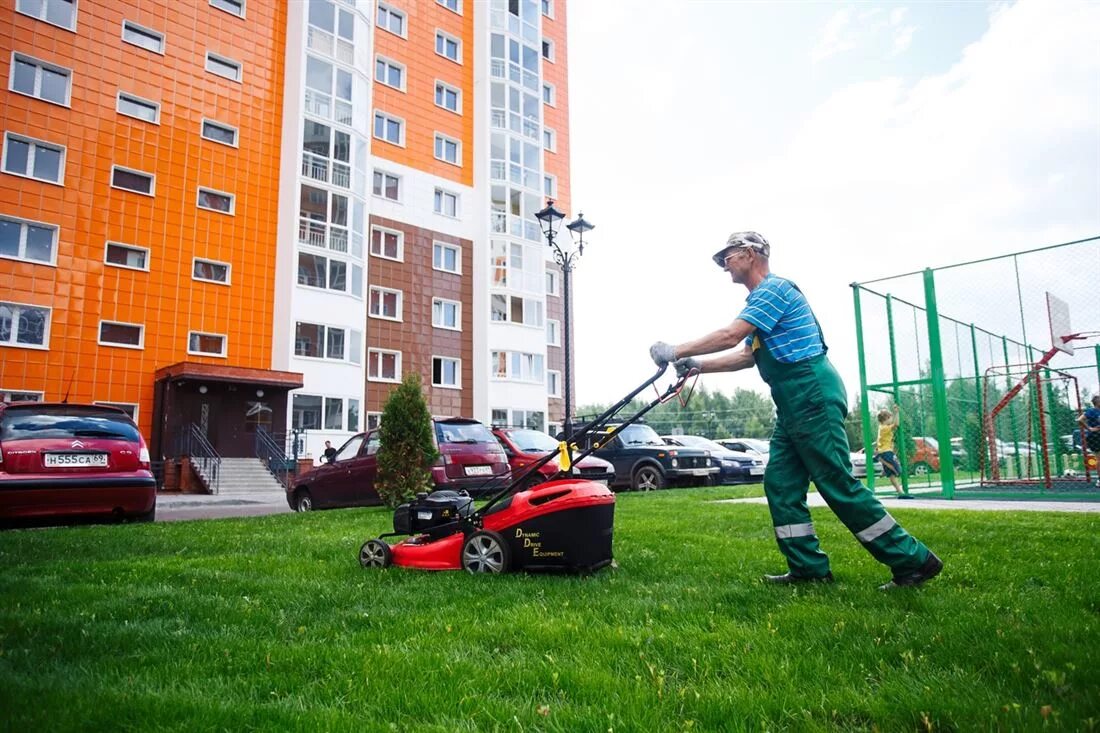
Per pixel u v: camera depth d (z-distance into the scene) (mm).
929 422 15836
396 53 35062
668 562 5465
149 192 25703
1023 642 2963
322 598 4340
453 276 35812
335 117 30297
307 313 28234
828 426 4293
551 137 43812
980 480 15453
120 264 24656
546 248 41500
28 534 8148
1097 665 2674
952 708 2318
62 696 2537
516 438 14289
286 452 26094
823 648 3045
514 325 37031
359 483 12445
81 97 24375
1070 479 15227
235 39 28359
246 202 27875
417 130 35344
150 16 26219
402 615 3854
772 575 4836
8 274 22422
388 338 32812
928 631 3199
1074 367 14219
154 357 24969
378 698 2555
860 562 5246
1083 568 4738
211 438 25078
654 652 3043
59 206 23562
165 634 3475
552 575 5012
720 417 105188
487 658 3027
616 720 2271
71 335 23344
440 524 5656
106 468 9180
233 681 2762
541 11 42844
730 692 2523
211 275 26844
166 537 7762
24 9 23609
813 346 4406
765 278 4625
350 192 30234
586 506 4914
